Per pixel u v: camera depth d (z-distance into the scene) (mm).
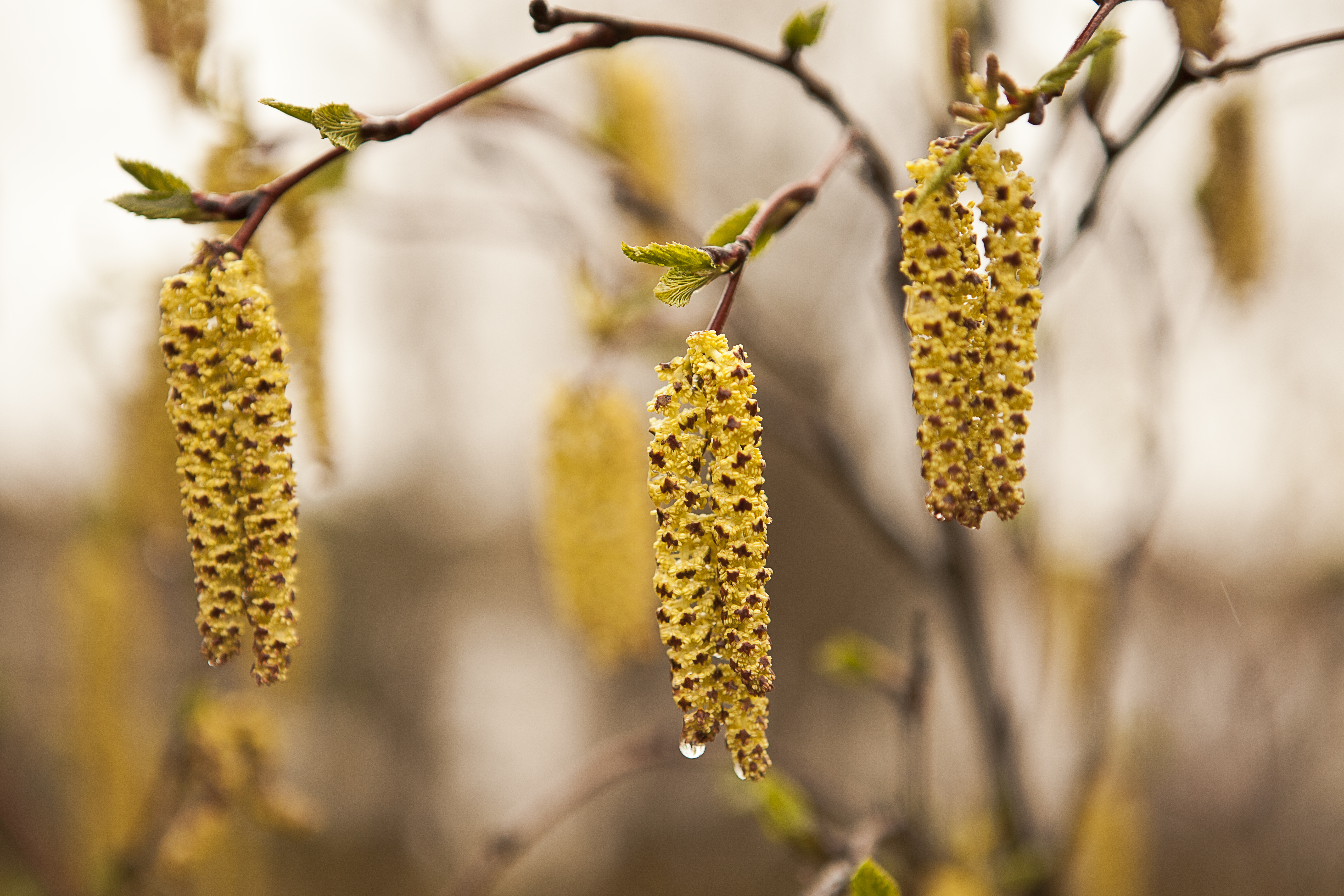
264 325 1082
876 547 11430
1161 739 2902
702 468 1017
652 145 2787
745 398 1007
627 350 2482
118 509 2889
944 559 2344
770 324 2580
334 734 14750
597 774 2400
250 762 2467
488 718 16234
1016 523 2395
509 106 2443
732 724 997
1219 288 2338
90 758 2943
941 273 964
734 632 996
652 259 1031
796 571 11680
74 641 2939
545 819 2350
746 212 1231
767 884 12531
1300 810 4371
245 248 1128
